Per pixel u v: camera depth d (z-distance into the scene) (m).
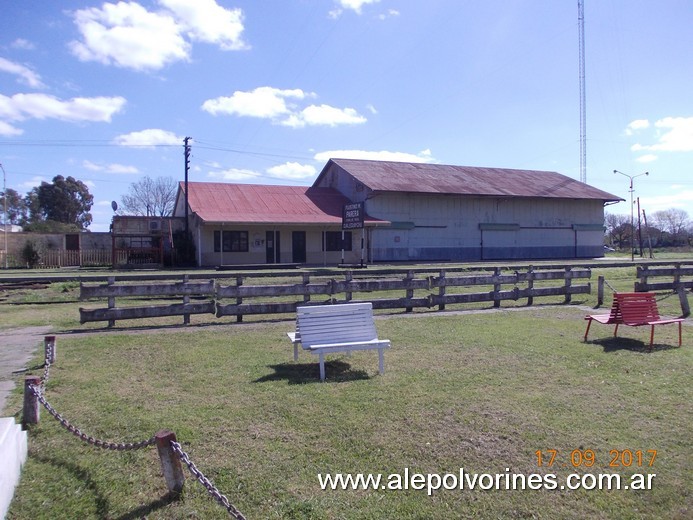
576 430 4.84
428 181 42.09
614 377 6.50
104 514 3.62
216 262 33.78
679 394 5.83
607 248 61.62
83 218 79.44
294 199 39.59
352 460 4.31
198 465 4.22
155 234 34.69
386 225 37.31
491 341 8.69
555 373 6.68
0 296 15.73
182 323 11.16
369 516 3.56
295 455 4.39
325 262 36.50
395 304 12.41
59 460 4.40
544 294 13.71
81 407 5.57
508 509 3.64
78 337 9.50
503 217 43.44
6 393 6.14
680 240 70.81
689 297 14.27
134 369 7.13
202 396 5.89
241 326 10.63
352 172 41.22
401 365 7.15
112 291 10.57
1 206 73.06
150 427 4.98
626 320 8.19
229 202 36.84
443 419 5.11
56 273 26.64
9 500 3.76
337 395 5.83
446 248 41.12
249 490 3.87
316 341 6.71
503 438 4.68
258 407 5.49
